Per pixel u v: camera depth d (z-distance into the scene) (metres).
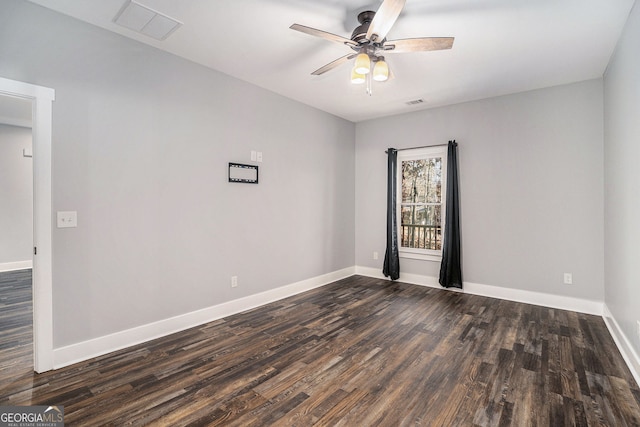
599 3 2.30
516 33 2.71
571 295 3.81
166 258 3.09
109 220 2.71
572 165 3.80
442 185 4.76
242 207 3.78
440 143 4.75
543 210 3.98
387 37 2.77
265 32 2.73
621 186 2.80
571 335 3.05
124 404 2.00
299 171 4.55
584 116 3.73
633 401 2.03
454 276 4.55
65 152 2.47
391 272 5.16
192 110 3.28
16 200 6.02
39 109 2.34
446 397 2.08
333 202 5.19
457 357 2.62
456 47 2.94
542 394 2.11
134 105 2.85
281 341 2.93
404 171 5.16
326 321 3.43
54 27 2.42
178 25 2.62
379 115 5.23
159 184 3.03
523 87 3.95
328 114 5.06
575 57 3.14
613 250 3.12
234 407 1.98
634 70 2.34
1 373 2.35
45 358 2.38
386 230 5.34
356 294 4.46
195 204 3.32
